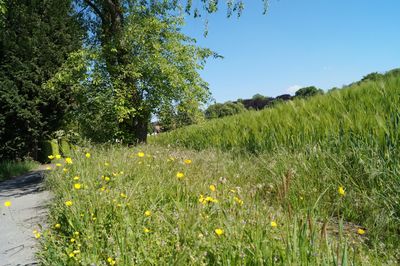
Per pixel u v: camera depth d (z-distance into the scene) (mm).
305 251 2189
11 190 8758
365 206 4219
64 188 4605
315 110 8227
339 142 5672
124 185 4430
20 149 18750
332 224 3857
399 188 4137
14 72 18266
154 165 5715
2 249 3832
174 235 2912
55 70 18812
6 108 18250
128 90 10273
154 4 11547
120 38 10391
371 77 9875
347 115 6312
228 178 5312
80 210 3654
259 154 7059
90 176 4824
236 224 2766
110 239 2918
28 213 5398
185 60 10961
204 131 11805
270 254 2297
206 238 2707
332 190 4703
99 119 10258
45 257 3000
